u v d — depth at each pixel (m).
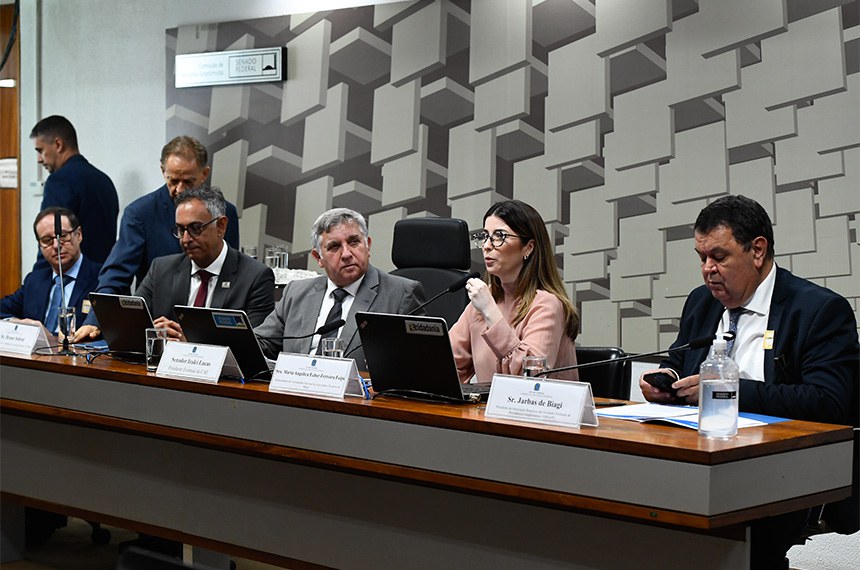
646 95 3.96
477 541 1.98
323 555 2.23
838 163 3.54
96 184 5.02
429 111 4.51
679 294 3.89
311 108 4.82
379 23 4.65
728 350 2.36
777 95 3.66
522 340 2.53
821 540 3.35
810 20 3.59
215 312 2.48
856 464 2.18
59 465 2.82
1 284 5.68
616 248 4.04
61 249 4.17
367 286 3.11
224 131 5.05
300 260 4.86
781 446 1.74
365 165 4.68
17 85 5.61
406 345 2.13
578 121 4.13
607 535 1.80
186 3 5.18
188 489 2.51
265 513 2.35
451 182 4.45
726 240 2.30
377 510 2.14
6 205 5.68
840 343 2.21
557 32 4.19
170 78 5.20
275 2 4.94
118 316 2.85
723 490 1.62
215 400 2.38
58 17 5.52
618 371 2.58
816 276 3.59
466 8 4.43
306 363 2.29
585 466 1.75
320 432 2.16
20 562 3.08
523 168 4.27
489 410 1.94
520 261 2.61
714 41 3.80
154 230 4.22
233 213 4.48
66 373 2.74
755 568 2.18
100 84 5.41
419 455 1.99
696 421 1.88
